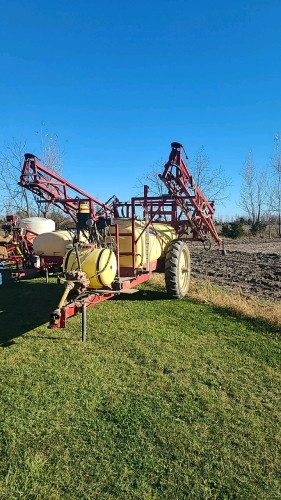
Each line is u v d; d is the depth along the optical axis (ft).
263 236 111.14
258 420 11.02
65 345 16.78
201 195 27.71
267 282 32.35
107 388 12.83
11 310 23.16
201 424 10.82
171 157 24.75
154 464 9.16
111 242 20.52
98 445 9.85
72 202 26.63
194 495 8.25
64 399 12.10
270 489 8.45
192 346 16.74
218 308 22.79
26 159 25.68
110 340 17.42
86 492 8.28
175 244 25.41
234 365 14.78
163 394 12.51
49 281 33.22
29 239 36.09
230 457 9.45
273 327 19.01
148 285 29.89
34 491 8.28
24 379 13.51
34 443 9.89
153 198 23.09
